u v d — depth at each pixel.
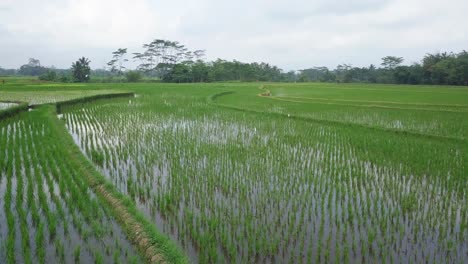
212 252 7.19
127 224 8.28
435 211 9.56
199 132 19.84
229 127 21.62
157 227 8.48
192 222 8.69
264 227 8.57
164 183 11.45
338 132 20.06
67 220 8.57
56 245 7.39
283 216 9.17
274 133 19.84
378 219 9.05
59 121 22.06
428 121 23.78
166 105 32.72
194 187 11.03
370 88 63.88
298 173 12.59
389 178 12.12
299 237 8.17
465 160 14.12
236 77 116.31
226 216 9.06
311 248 7.54
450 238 8.19
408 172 12.75
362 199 10.38
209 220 8.57
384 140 17.86
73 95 38.66
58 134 17.73
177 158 14.19
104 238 7.86
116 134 19.25
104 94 39.75
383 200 10.31
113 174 12.39
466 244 7.96
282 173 12.54
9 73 187.75
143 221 8.29
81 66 92.31
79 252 7.11
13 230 7.76
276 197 10.31
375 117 25.61
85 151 15.62
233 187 10.91
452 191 11.00
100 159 13.60
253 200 10.12
